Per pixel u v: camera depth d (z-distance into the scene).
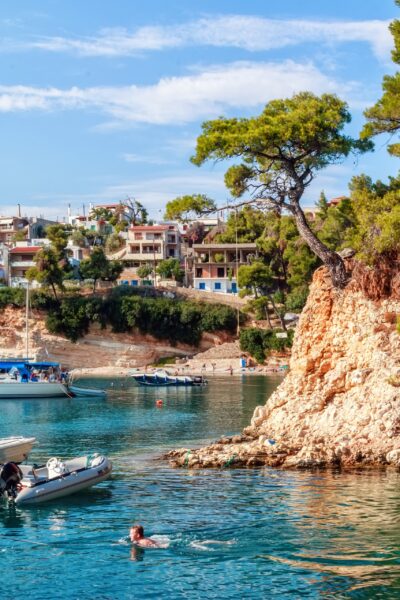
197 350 126.44
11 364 88.19
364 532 24.03
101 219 199.12
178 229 177.25
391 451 34.78
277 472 33.94
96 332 125.19
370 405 37.91
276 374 111.81
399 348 39.09
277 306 128.00
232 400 74.81
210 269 144.25
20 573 21.20
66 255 140.38
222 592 19.62
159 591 19.78
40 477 30.92
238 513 26.77
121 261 149.88
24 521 26.42
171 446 44.47
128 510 27.67
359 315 41.03
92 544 23.62
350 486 30.52
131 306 125.19
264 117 45.44
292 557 21.94
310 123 44.03
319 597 19.11
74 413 66.25
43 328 123.94
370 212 41.81
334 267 43.00
